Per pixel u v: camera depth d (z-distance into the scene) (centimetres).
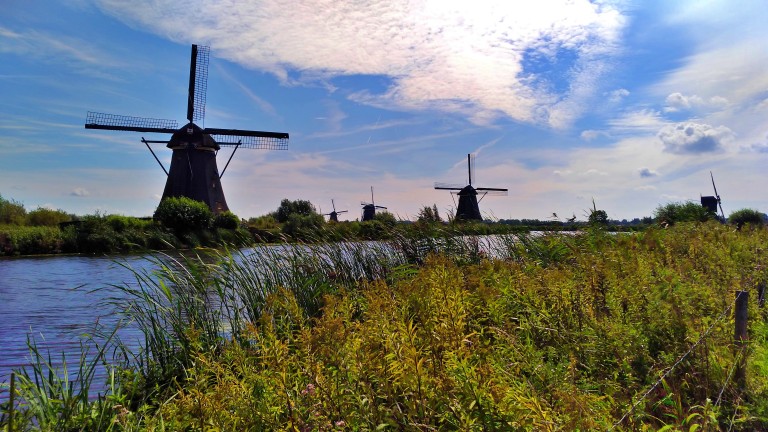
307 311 774
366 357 327
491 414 288
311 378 323
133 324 1107
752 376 445
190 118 5344
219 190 5450
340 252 1005
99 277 2475
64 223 4716
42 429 412
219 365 404
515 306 551
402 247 1077
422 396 306
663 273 650
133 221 4234
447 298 430
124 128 5216
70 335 1119
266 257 916
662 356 464
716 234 1149
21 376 487
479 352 391
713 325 468
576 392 329
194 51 5362
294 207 6172
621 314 522
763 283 748
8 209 5447
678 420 366
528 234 1173
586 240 1005
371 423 305
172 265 800
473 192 5550
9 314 1500
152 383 596
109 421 446
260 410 320
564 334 482
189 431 351
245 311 786
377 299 449
